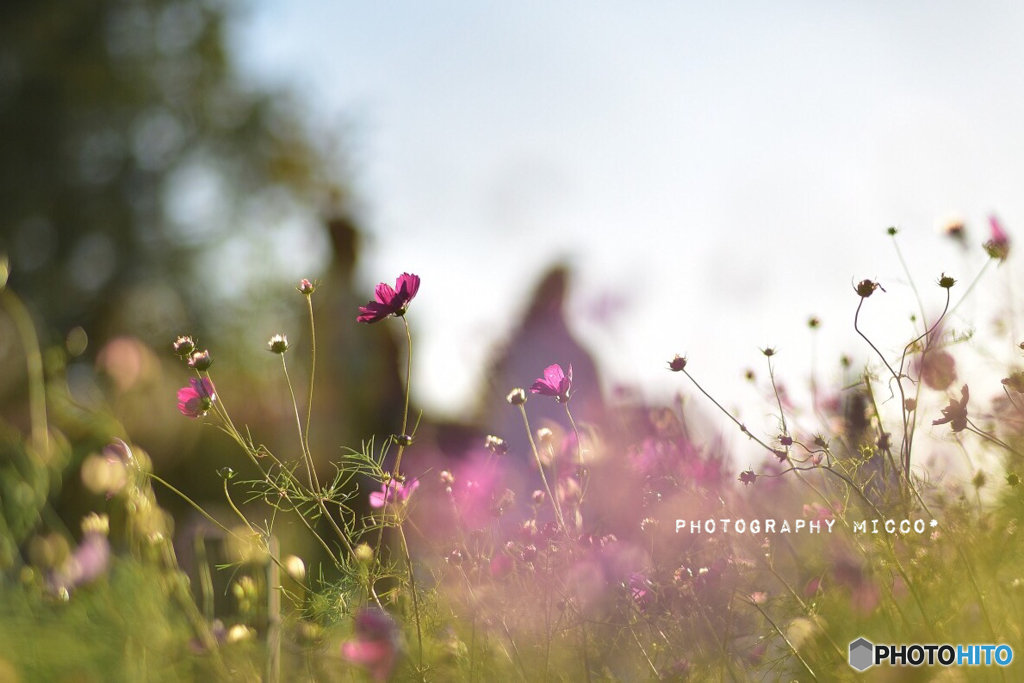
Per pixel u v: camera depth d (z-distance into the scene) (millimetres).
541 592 1653
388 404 3922
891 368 1714
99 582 1606
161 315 11281
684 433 1924
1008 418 1765
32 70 12648
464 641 1643
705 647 1626
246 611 1650
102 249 12867
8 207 12336
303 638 1601
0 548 1649
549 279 3531
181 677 1507
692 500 1772
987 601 1580
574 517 1739
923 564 1648
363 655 1558
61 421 1893
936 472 1774
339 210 4293
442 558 1705
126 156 13469
